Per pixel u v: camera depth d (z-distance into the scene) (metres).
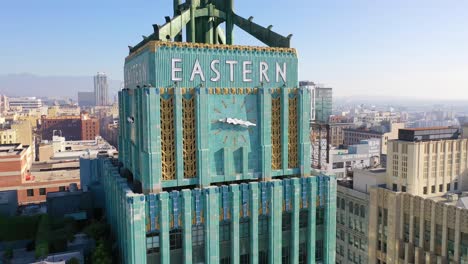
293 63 41.25
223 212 37.03
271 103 40.03
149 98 34.78
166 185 36.19
